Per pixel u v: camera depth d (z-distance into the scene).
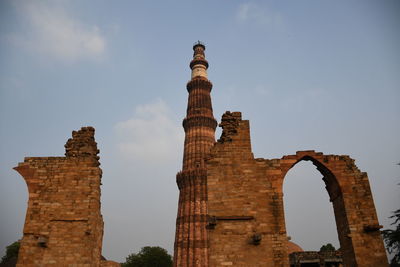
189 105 58.38
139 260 78.19
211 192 20.92
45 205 20.05
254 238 19.31
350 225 20.92
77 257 18.66
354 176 22.33
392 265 23.02
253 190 21.00
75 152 21.72
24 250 18.75
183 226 45.00
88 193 20.44
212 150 22.33
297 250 55.94
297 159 22.30
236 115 23.66
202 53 66.06
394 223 24.05
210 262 18.95
